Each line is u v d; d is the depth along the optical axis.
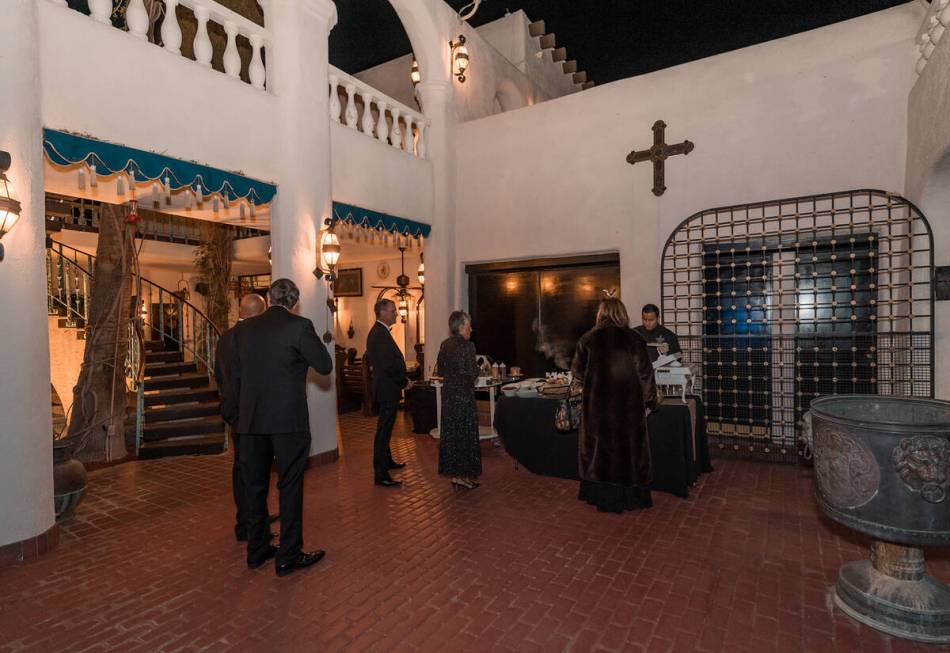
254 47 5.72
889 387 5.66
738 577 3.27
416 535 3.97
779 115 6.27
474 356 4.97
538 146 7.99
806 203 6.11
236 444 3.86
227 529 4.16
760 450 5.91
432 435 7.11
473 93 9.31
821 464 2.95
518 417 5.50
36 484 3.71
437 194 8.45
